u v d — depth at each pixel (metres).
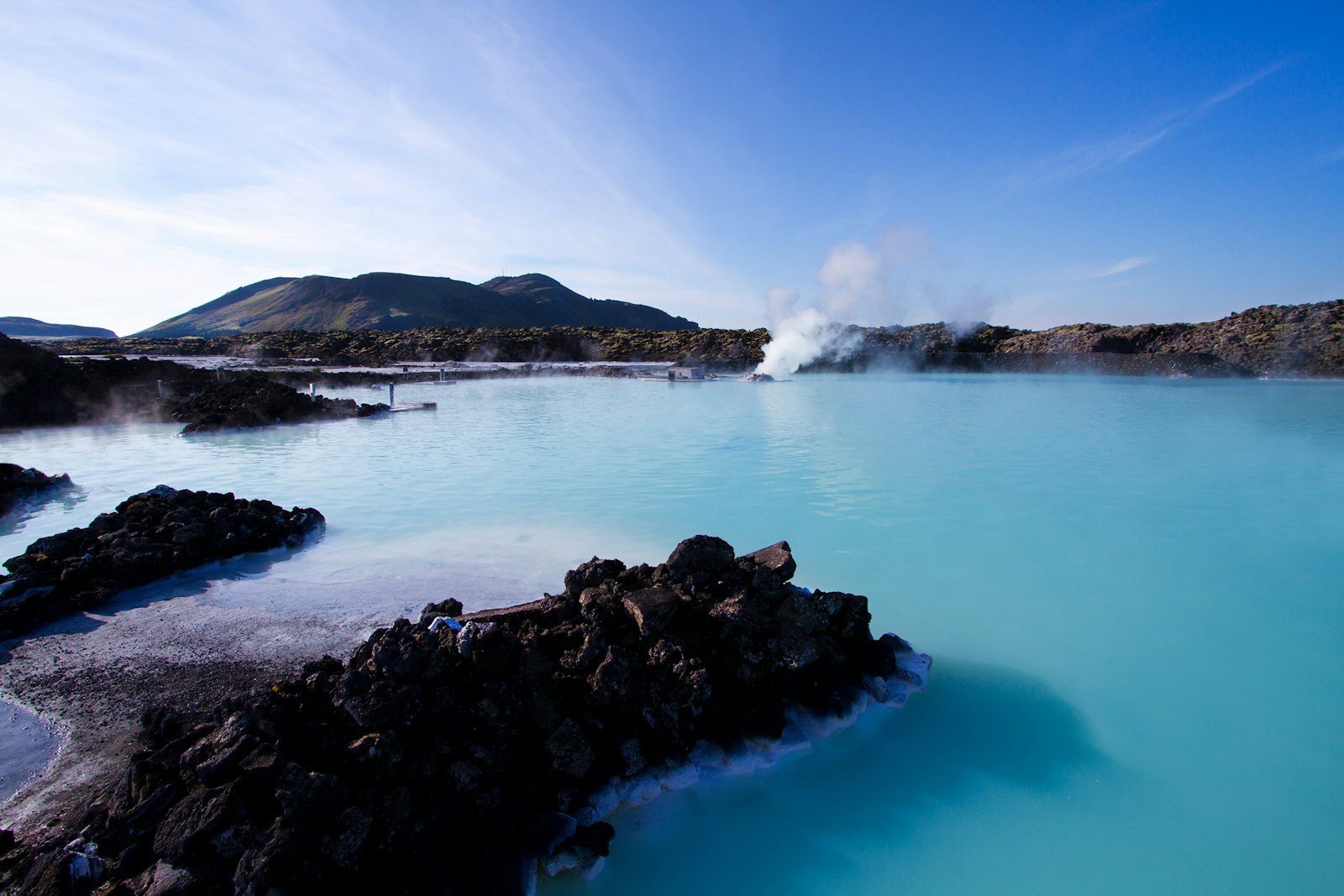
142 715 3.96
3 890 2.71
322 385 27.27
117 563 6.19
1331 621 5.82
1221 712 4.59
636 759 3.79
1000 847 3.49
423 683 3.55
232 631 5.27
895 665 4.82
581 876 3.25
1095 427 15.88
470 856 3.11
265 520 7.40
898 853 3.45
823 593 4.84
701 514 8.59
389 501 9.25
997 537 7.76
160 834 2.82
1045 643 5.46
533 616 4.56
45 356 18.66
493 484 10.19
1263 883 3.30
